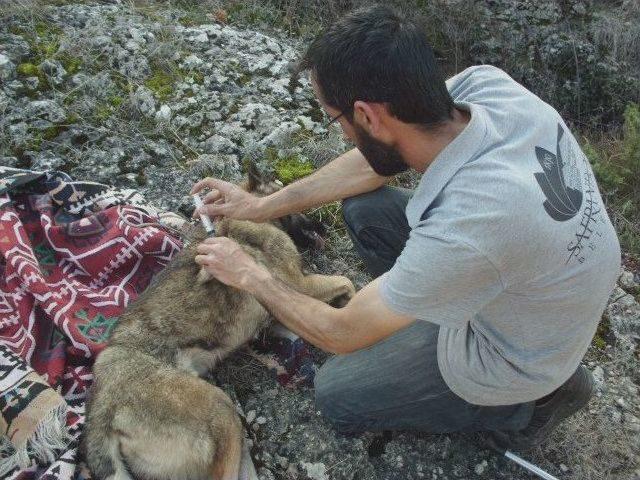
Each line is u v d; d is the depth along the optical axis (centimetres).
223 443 121
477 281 83
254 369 145
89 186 163
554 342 95
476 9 279
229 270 113
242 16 254
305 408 135
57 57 199
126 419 118
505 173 81
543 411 115
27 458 114
